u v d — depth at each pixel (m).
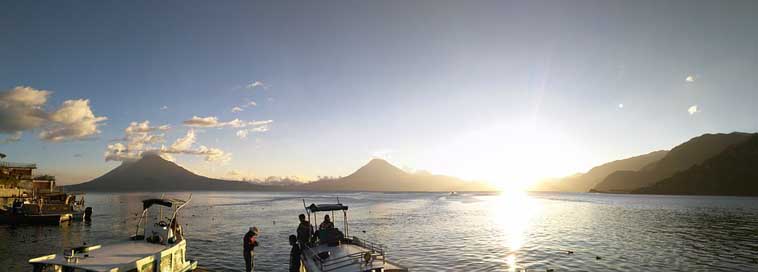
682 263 31.55
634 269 29.25
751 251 37.38
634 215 87.69
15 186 72.19
